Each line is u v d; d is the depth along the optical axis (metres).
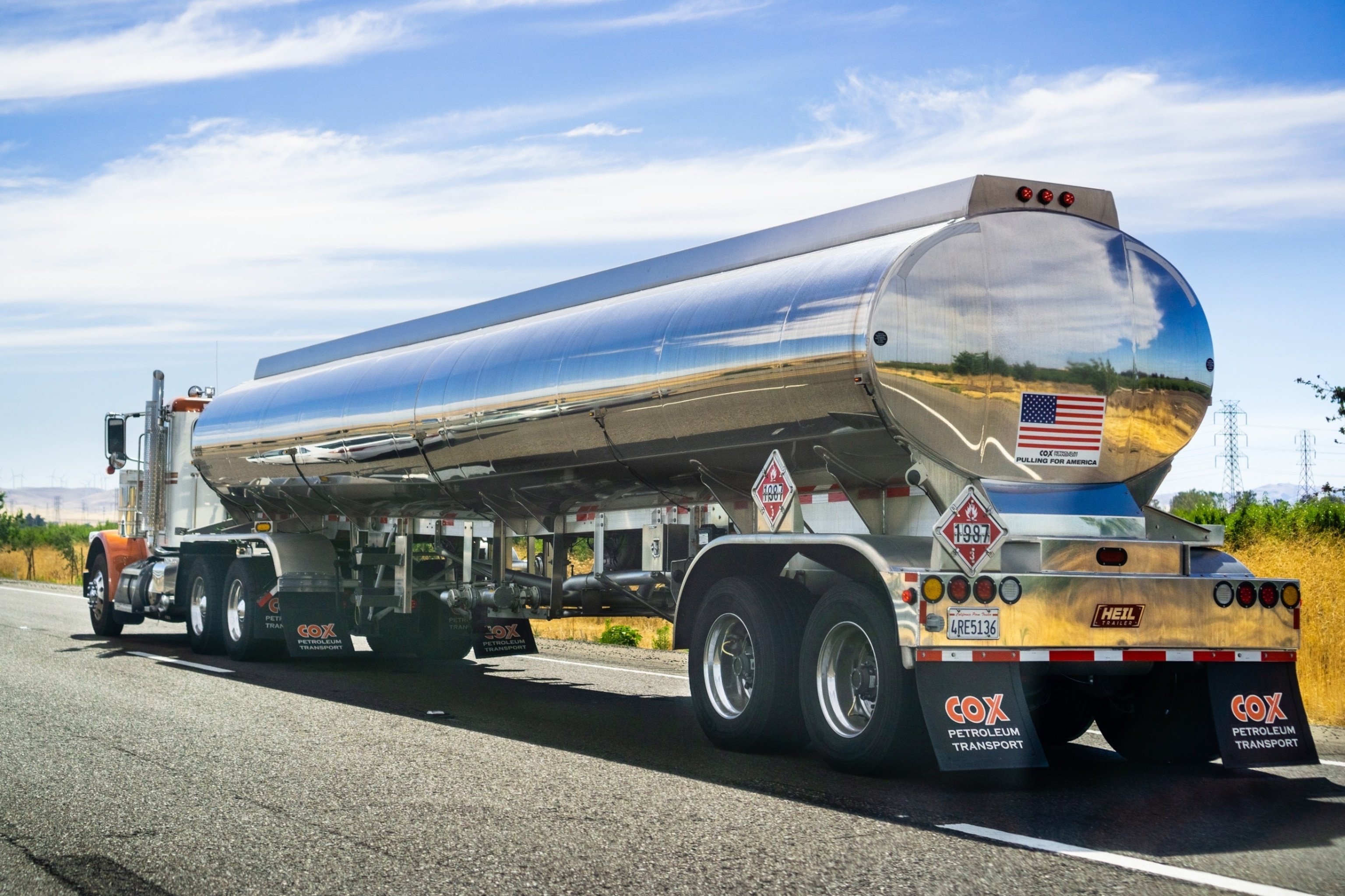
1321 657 11.71
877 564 7.09
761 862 5.44
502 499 11.15
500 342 10.77
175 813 6.37
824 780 7.27
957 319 7.53
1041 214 7.86
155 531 17.05
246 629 14.05
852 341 7.32
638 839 5.85
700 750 8.37
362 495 13.01
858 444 7.62
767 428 8.09
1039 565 7.34
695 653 8.60
